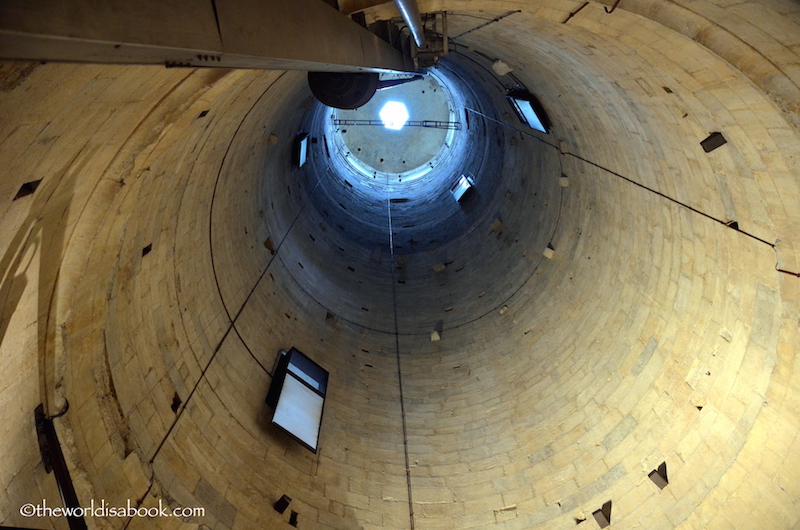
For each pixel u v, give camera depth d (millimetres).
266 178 10914
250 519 7191
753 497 6523
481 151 15570
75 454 4898
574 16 5215
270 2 3201
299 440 8789
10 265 3816
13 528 3477
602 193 9734
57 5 1628
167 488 6145
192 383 7355
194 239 7707
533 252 11883
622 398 8688
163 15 2162
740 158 5730
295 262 11945
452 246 14445
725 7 4285
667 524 7410
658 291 8367
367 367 11336
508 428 9828
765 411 6508
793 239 5680
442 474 9453
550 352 10297
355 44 5047
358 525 8508
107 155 4336
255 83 6336
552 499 8664
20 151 3236
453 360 11477
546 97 10000
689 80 5340
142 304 6355
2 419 4129
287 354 9914
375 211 16438
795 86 4434
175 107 4527
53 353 4762
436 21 7375
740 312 6770
